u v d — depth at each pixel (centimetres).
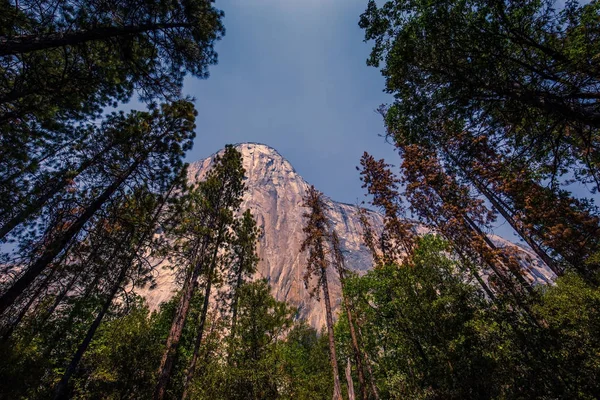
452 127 769
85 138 1066
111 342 1574
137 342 1633
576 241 1086
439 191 1426
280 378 1183
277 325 1374
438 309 952
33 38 614
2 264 887
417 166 1475
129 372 1540
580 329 790
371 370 1953
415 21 666
